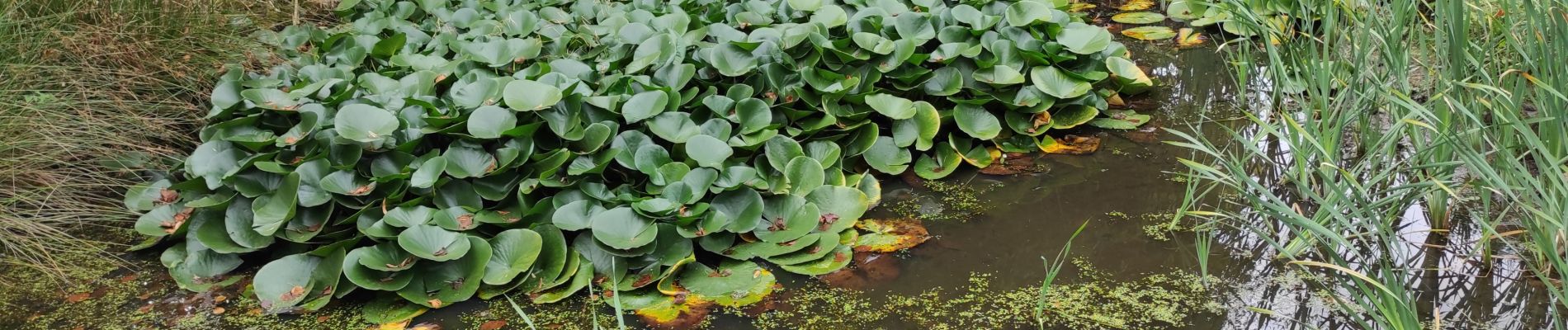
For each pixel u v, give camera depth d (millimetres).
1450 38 2467
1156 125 3354
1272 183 2828
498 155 2551
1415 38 3422
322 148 2590
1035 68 3322
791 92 3064
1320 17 3785
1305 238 2305
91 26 3047
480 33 3715
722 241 2459
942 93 3268
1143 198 2801
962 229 2643
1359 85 2920
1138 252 2471
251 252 2492
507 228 2477
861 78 3266
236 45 3414
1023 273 2391
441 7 4074
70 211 2654
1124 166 3033
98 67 2971
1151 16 4684
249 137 2605
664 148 2727
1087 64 3500
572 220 2391
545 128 2699
